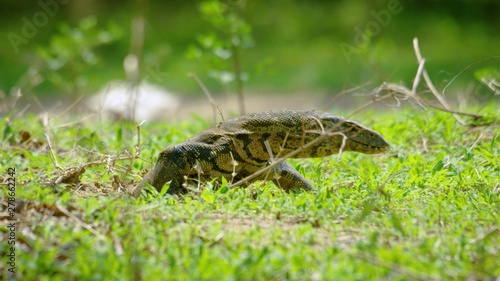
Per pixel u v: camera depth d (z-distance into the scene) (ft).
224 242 25.80
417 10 142.61
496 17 143.64
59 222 26.96
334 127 31.17
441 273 22.84
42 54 70.74
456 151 40.78
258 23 141.49
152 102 82.69
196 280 22.39
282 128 33.32
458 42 132.77
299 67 122.52
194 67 122.42
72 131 46.68
